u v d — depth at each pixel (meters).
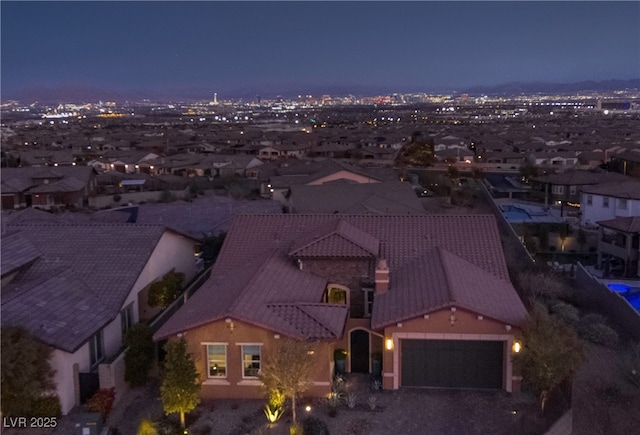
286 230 33.81
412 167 118.75
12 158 121.81
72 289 28.45
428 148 125.25
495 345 24.75
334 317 25.33
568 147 127.56
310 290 27.98
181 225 52.81
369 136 161.50
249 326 23.95
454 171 97.38
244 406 23.73
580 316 33.66
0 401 21.12
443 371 25.08
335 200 57.31
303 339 23.52
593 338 29.83
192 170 110.75
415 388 25.12
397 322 24.61
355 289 29.72
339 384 24.77
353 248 29.42
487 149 128.62
